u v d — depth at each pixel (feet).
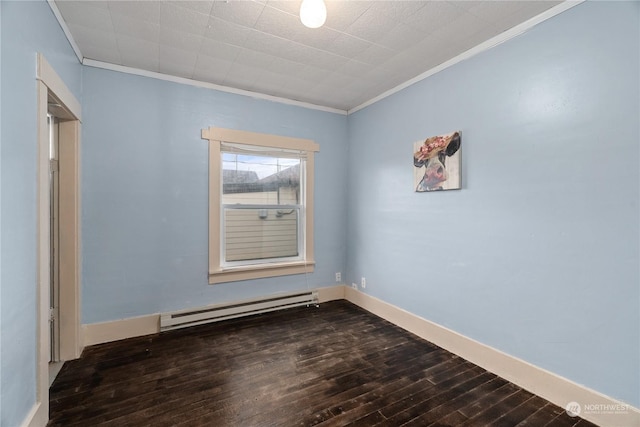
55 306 7.34
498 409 5.75
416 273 9.25
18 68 4.42
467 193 7.71
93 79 8.25
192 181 9.67
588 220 5.55
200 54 8.03
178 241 9.48
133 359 7.48
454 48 7.62
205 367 7.14
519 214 6.60
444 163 8.22
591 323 5.52
